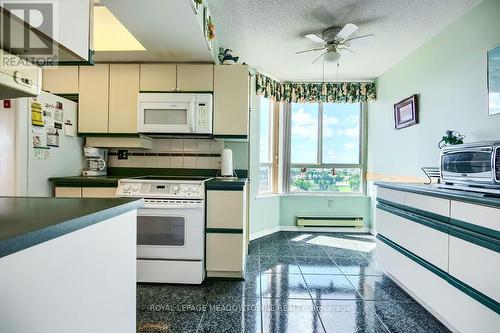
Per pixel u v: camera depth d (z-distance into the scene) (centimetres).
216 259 243
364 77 408
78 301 82
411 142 318
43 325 69
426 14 241
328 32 271
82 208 97
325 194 431
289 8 237
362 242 367
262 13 245
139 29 209
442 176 197
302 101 418
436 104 275
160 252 236
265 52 325
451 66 254
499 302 132
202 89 272
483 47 218
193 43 233
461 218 156
